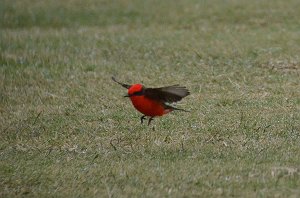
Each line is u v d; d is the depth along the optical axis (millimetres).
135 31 20406
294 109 13531
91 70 16625
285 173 10242
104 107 14102
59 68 16734
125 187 10000
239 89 14984
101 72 16422
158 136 12258
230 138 12016
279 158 10906
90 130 12781
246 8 22328
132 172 10531
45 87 15578
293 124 12641
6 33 20516
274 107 13672
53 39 19469
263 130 12336
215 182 10000
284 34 19234
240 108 13664
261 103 13930
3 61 17250
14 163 11250
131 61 17234
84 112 13836
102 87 15414
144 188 9945
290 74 15859
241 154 11188
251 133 12211
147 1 24188
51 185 10227
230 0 23516
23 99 14867
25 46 18609
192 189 9836
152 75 16125
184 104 13961
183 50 17859
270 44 18188
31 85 15727
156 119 13086
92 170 10711
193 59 17156
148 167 10742
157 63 17000
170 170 10539
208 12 22172
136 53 17812
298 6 22312
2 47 18469
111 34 20062
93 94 14953
